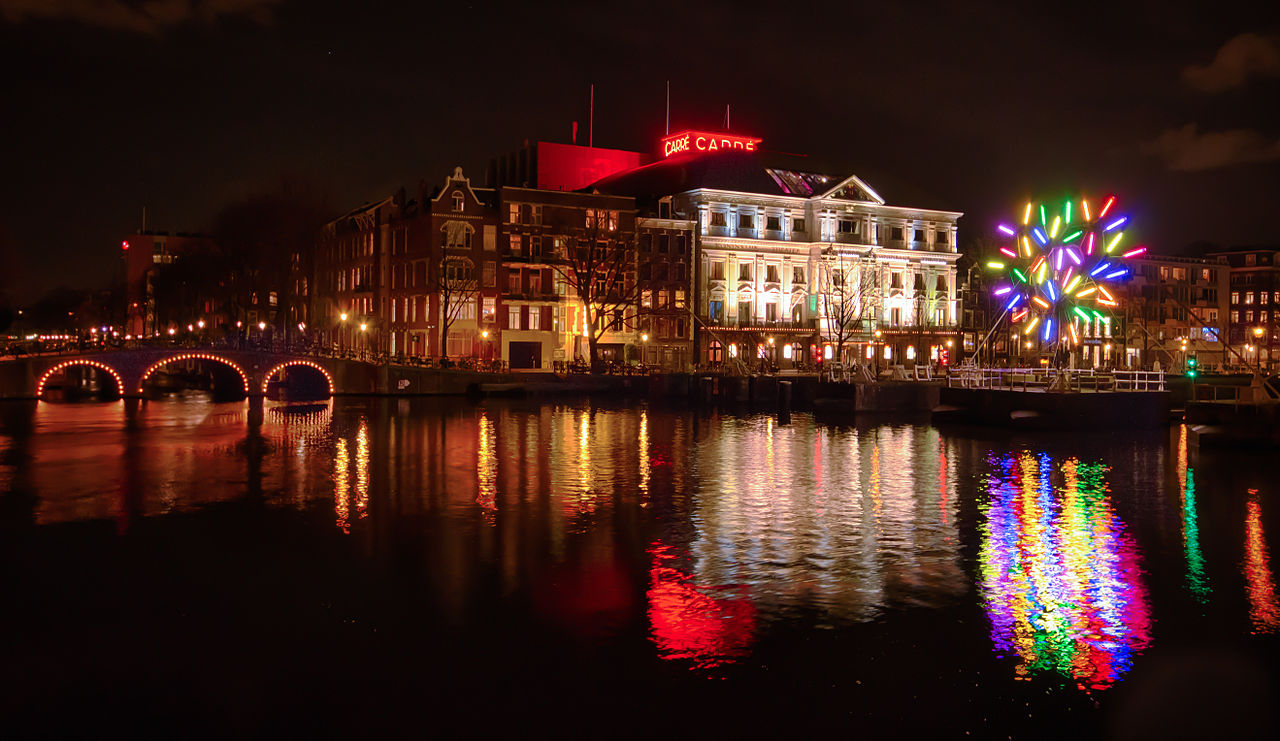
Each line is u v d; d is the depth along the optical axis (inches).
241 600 849.5
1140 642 754.2
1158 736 606.5
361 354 3437.5
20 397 2994.6
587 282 3762.3
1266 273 6151.6
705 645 741.3
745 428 2283.5
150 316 5949.8
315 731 610.9
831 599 852.6
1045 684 676.1
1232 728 616.4
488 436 2053.4
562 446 1884.8
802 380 2974.9
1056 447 1900.8
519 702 646.5
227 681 681.0
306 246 4008.4
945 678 684.7
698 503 1284.4
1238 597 864.3
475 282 3796.8
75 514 1202.0
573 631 770.2
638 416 2598.4
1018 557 999.0
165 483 1423.5
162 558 990.4
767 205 4579.2
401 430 2169.0
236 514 1203.9
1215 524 1159.0
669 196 4382.4
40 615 813.2
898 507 1258.6
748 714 630.5
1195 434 1865.2
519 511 1225.4
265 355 3112.7
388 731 610.2
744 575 926.4
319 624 787.4
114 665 709.3
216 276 4343.0
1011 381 2625.5
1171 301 5300.2
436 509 1236.5
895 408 2763.3
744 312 4498.0
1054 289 2465.6
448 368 3422.7
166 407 2792.8
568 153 4921.3
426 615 807.7
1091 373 2490.2
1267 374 2571.4
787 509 1244.5
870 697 655.1
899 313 4901.6
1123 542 1065.5
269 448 1827.0
